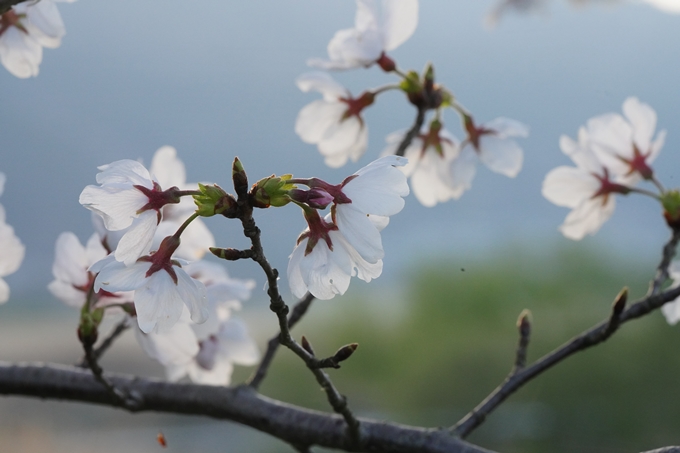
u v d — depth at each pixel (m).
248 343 0.88
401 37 0.88
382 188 0.72
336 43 0.88
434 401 4.23
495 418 3.67
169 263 0.72
